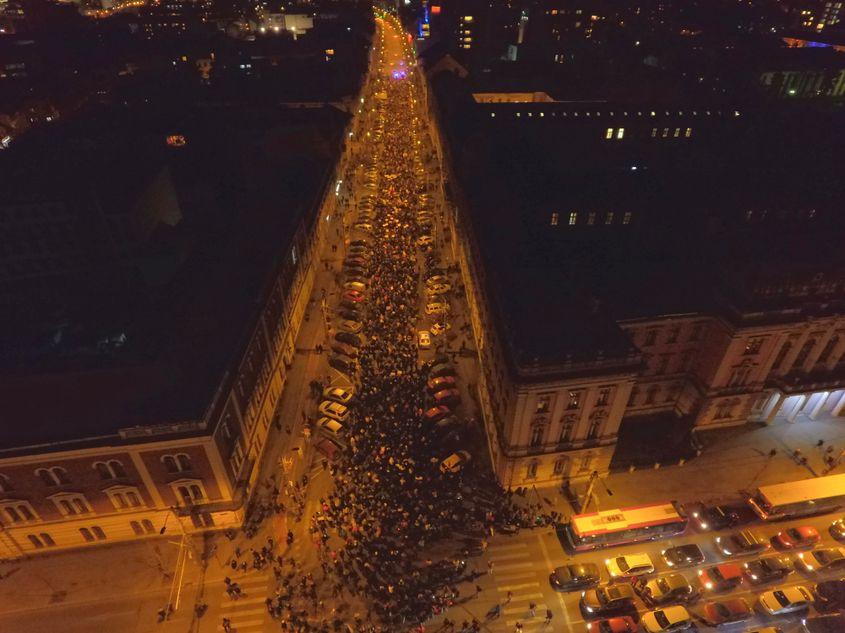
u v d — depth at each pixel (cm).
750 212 6981
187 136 11694
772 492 5178
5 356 4641
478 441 6081
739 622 4444
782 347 5603
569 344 4822
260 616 4497
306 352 7456
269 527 5188
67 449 4356
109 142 10606
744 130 10894
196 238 8088
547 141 11069
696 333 5766
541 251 6544
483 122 11262
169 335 5250
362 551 4916
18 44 19450
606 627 4319
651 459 5812
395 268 9012
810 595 4550
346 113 14250
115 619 4519
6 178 8588
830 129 10575
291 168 10681
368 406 6412
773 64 13850
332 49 19962
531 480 5491
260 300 6178
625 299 5806
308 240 8612
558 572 4706
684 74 15438
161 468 4650
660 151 10912
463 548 4959
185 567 4872
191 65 18275
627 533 4912
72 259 8225
